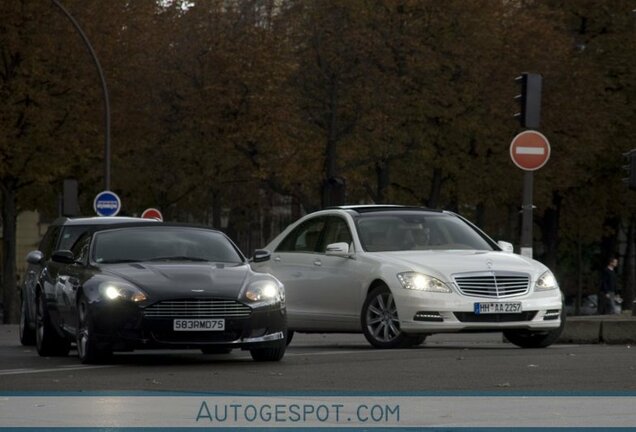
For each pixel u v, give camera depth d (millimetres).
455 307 49219
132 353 51719
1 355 52844
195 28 144375
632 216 173375
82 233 50531
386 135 142125
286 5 146750
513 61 146875
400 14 143750
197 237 48156
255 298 43344
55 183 143500
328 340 64375
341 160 145500
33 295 59031
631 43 159750
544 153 63344
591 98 154125
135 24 136375
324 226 55531
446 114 142750
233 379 37438
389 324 50906
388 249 52812
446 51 144125
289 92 143250
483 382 35594
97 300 43375
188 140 142375
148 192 158625
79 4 130375
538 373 38125
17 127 126688
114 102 132500
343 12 143750
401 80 142250
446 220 54719
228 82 141250
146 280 43312
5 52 126312
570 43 155125
